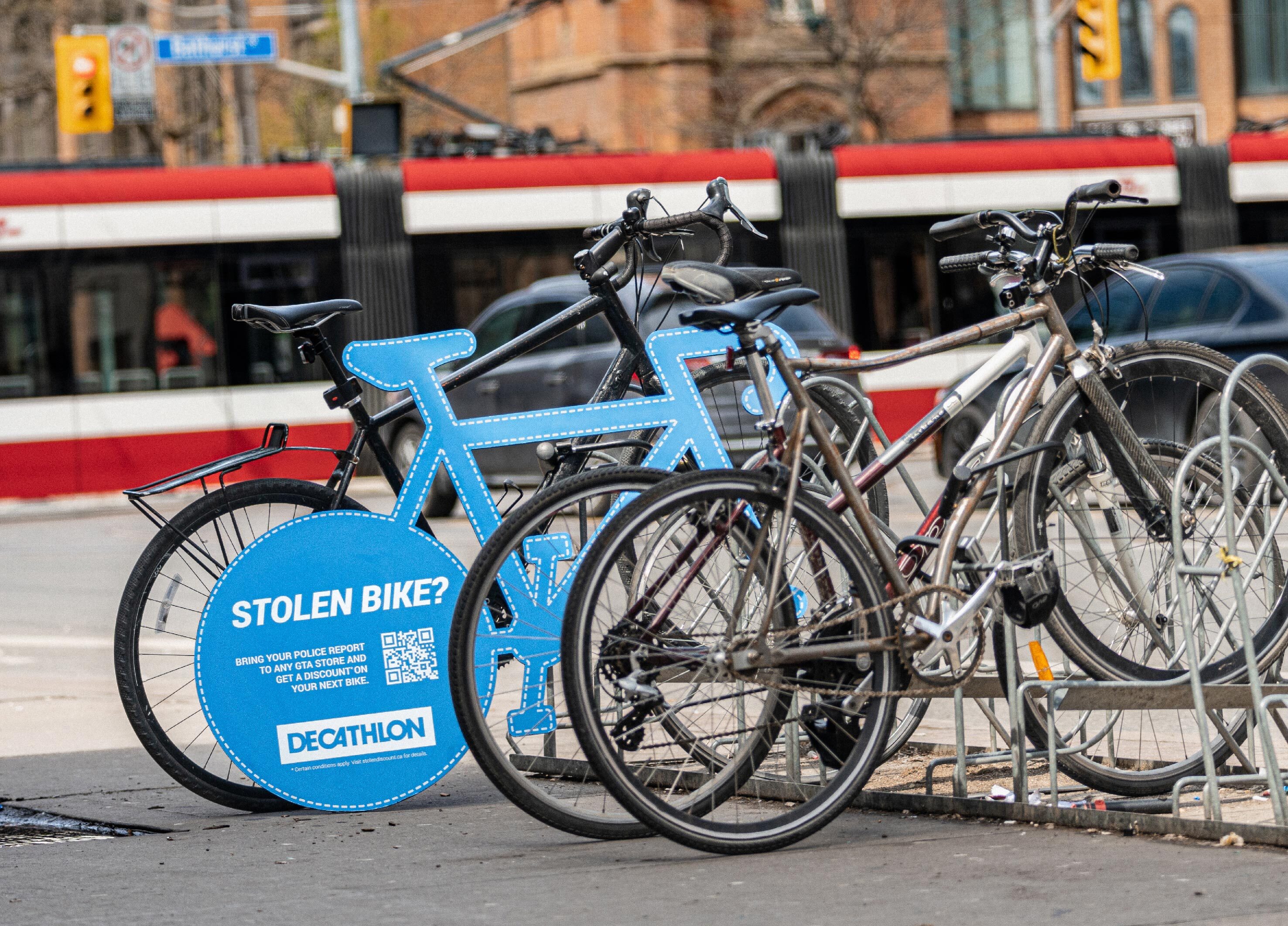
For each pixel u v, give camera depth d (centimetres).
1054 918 414
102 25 4588
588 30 4697
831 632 505
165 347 2267
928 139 2583
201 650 555
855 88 4112
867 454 593
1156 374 557
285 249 2305
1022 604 512
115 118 3036
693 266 518
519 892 458
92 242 2252
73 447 2239
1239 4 5306
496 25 3164
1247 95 5331
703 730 505
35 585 1428
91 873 497
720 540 493
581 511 555
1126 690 522
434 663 570
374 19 5297
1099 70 2997
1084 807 518
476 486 569
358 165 2395
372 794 567
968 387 536
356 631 567
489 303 2362
